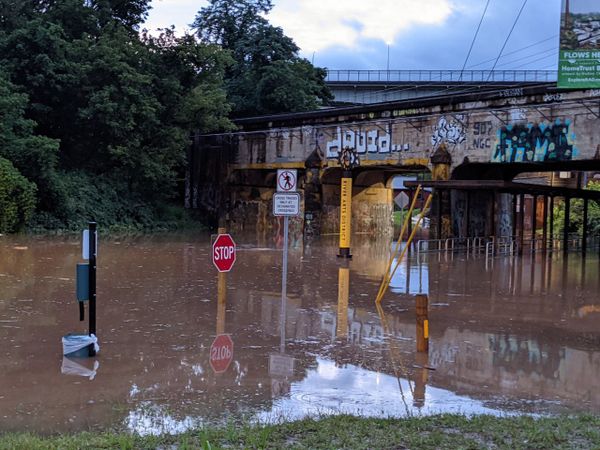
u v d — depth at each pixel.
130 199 37.94
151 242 28.47
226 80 47.41
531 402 7.27
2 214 28.34
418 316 9.46
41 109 33.56
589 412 6.82
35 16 36.31
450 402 7.15
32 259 19.59
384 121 32.69
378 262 23.42
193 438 5.31
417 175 51.41
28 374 7.82
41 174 30.66
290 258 23.91
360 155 33.91
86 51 35.19
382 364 8.80
